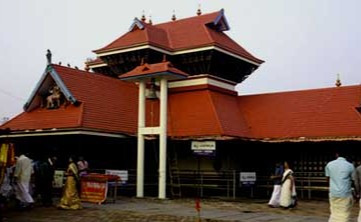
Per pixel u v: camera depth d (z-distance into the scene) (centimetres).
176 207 1945
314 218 1642
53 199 2256
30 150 2858
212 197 2498
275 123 2769
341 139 2430
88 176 2114
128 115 2723
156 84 2777
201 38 2922
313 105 2789
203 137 2527
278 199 2016
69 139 2692
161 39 2997
